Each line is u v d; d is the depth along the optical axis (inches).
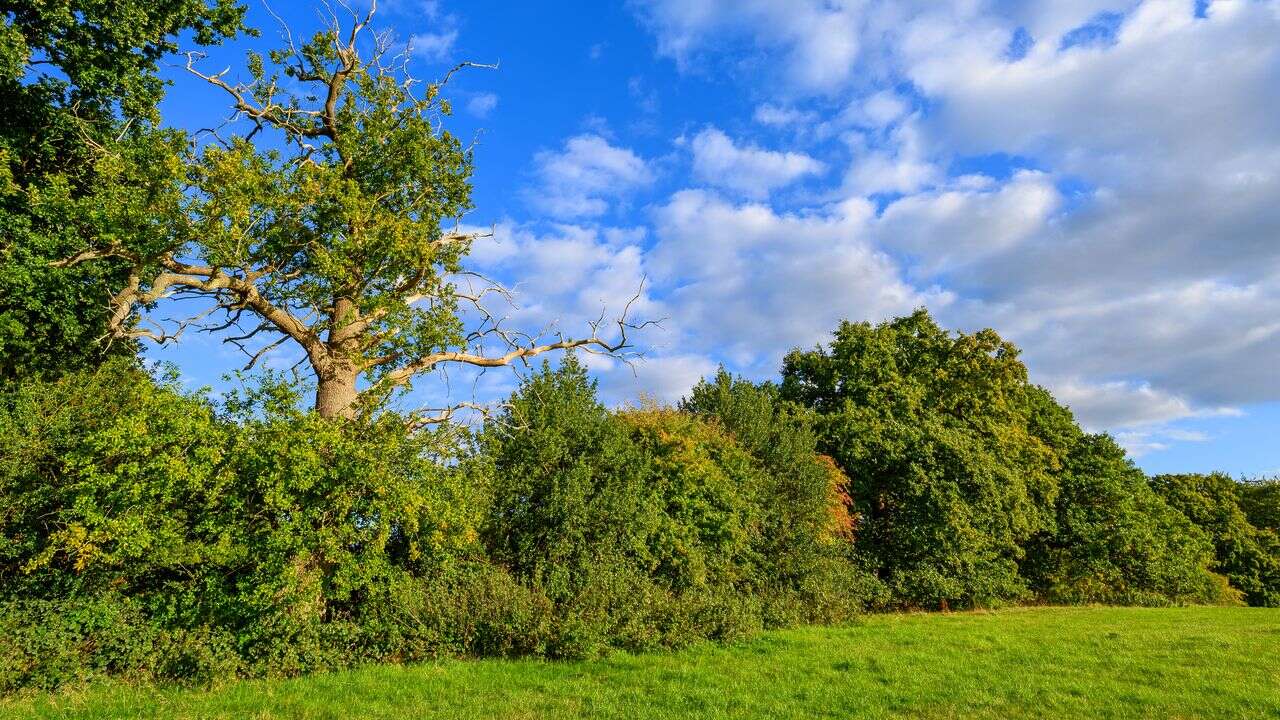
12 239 661.3
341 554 534.3
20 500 476.7
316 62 784.9
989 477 1128.8
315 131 797.2
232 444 529.3
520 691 453.1
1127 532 1373.0
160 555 493.7
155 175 558.6
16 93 682.2
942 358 1521.9
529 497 713.0
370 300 669.3
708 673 509.7
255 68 767.1
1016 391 1475.1
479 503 637.9
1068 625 841.5
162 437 491.5
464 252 796.6
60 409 527.5
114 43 729.6
